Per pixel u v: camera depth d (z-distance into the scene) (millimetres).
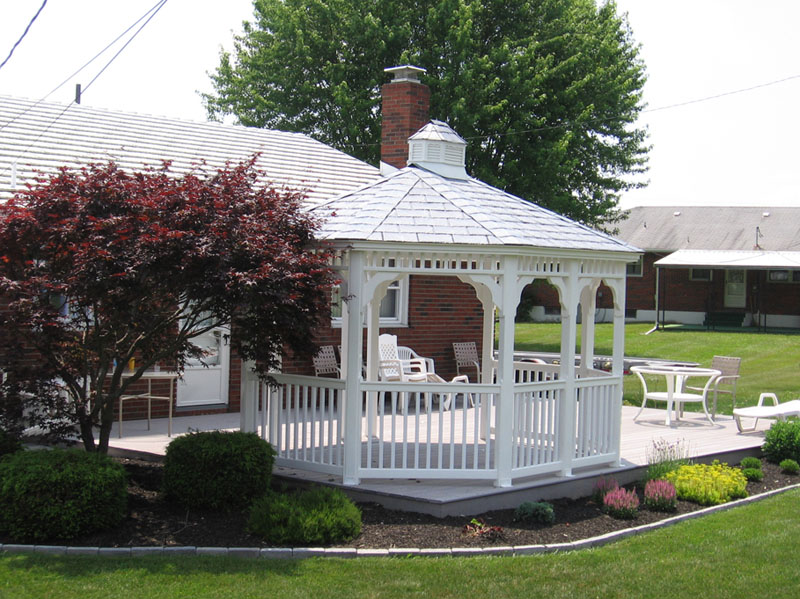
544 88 24812
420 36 25516
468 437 11414
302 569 6602
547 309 39656
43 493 6977
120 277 7062
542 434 9164
